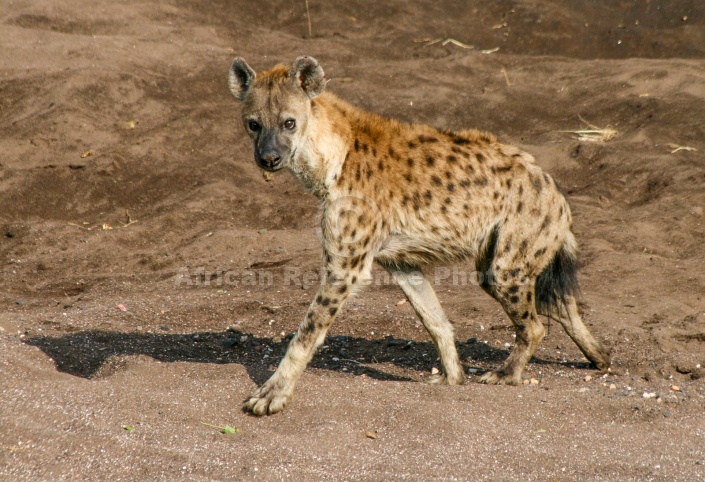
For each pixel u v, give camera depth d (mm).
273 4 29125
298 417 10414
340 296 10977
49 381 10930
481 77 24781
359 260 11086
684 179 19031
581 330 12242
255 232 18375
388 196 11273
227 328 14336
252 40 26984
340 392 10945
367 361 13148
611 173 19750
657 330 13266
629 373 12219
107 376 11891
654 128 21156
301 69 10914
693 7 27438
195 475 8930
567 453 9523
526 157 11742
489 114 22656
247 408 10539
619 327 13453
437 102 23062
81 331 13852
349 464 9211
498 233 11508
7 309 15422
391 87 24016
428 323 11859
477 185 11461
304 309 15023
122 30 27141
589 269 15844
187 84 24219
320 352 13469
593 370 12344
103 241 18422
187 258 17531
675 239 17047
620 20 27562
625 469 9156
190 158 21500
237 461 9211
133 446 9391
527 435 9969
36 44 26000
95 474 8945
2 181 20562
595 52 26438
